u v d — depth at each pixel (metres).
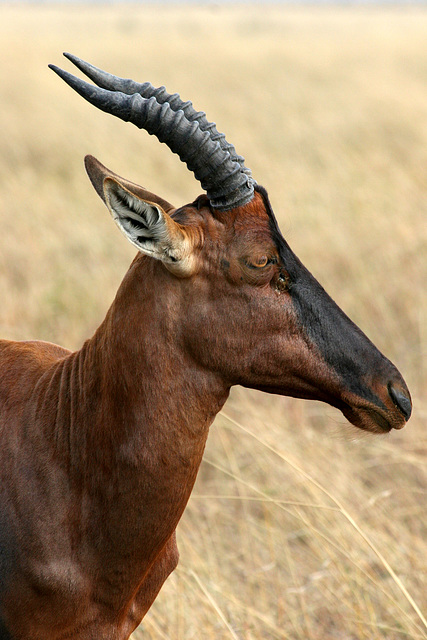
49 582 12.09
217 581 18.75
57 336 28.16
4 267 34.28
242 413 24.69
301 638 17.67
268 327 12.05
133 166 48.19
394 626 17.97
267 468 22.33
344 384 12.24
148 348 12.05
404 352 28.59
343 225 38.69
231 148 12.12
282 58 108.81
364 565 18.70
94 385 12.49
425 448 23.34
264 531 20.81
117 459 12.12
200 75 90.50
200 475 23.88
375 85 80.00
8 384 13.43
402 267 34.41
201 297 12.02
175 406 12.12
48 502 12.30
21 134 56.22
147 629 17.06
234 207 12.06
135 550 12.27
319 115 65.75
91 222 39.72
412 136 57.44
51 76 80.88
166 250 11.53
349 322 12.31
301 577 19.62
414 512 21.16
